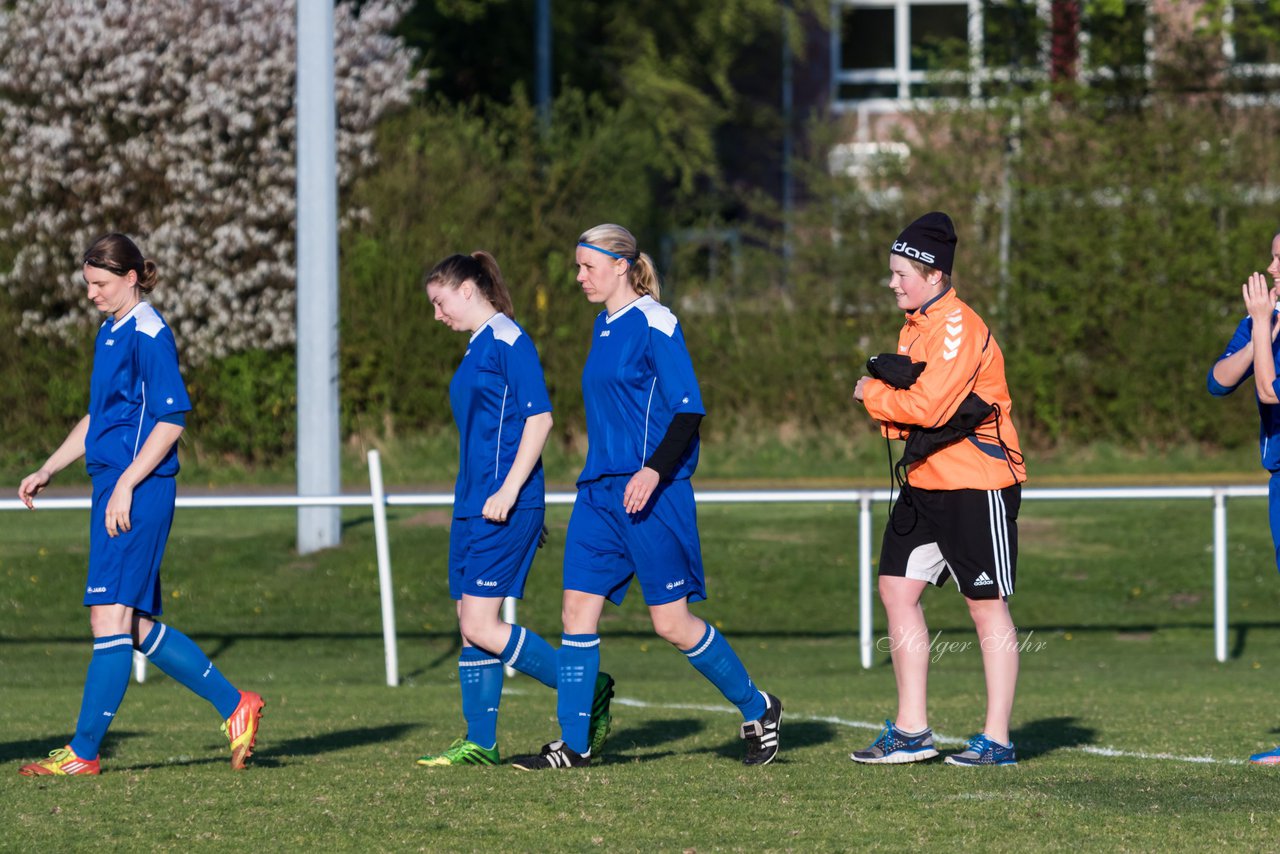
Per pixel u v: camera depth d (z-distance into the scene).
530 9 114.00
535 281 76.75
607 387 19.75
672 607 19.78
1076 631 43.09
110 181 72.19
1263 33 79.50
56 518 57.03
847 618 44.56
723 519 56.16
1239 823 16.06
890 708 27.64
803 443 76.31
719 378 78.25
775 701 20.41
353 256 74.75
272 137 74.44
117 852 14.99
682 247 83.56
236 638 41.66
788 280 81.06
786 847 15.05
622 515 19.77
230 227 72.25
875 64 127.31
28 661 38.19
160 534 19.89
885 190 80.25
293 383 72.62
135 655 36.22
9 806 17.30
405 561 48.69
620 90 117.62
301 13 50.09
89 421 20.38
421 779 19.08
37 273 72.31
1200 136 78.62
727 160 127.88
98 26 72.69
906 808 16.91
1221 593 36.84
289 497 34.12
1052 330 76.94
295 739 23.73
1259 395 20.31
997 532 19.41
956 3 126.25
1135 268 77.06
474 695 20.55
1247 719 25.39
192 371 72.62
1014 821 16.19
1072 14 82.19
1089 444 77.62
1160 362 75.81
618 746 22.94
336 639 41.66
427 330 74.56
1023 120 79.19
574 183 78.50
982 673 35.34
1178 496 35.34
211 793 18.06
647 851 14.92
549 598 45.94
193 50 73.69
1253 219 76.81
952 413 19.30
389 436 74.25
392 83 77.69
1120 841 15.23
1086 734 23.47
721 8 118.44
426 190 76.56
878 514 56.94
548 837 15.55
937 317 19.50
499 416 20.05
